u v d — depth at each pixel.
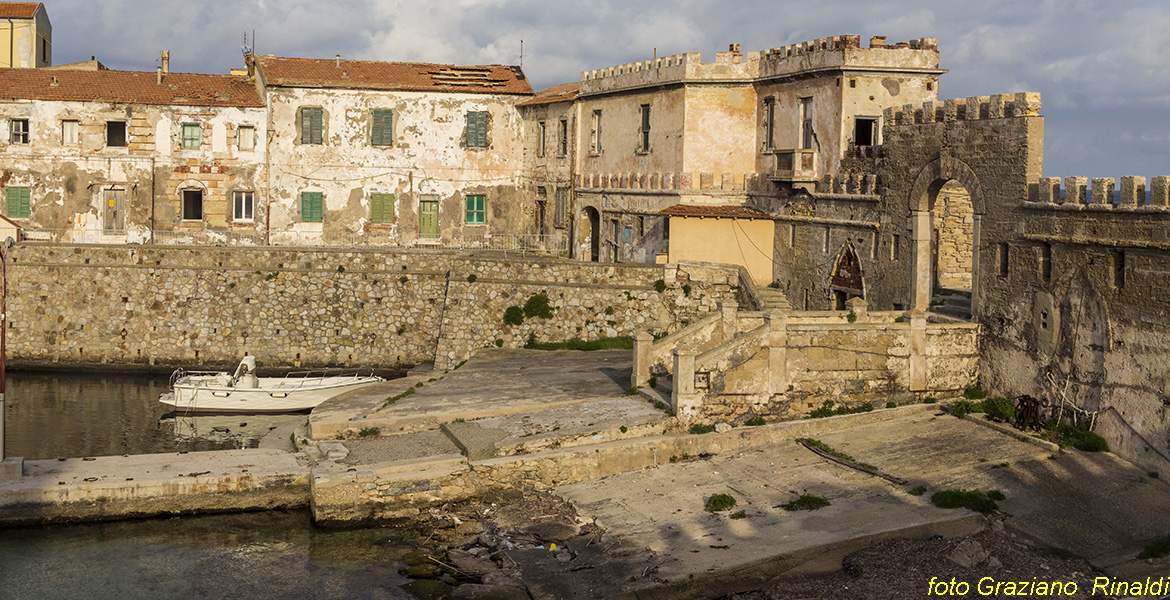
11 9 64.00
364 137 57.09
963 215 39.12
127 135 53.97
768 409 31.03
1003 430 28.80
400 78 58.03
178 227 54.88
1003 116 30.61
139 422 38.47
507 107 59.59
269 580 24.34
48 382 45.31
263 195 55.66
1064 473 25.97
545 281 45.00
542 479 28.72
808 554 23.22
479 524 27.12
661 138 47.88
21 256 47.69
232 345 47.75
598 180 52.28
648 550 24.16
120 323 47.78
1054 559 22.84
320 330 47.91
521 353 42.78
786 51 43.69
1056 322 28.67
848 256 38.88
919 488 25.92
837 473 27.56
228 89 56.25
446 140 58.56
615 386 34.91
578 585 23.00
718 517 25.64
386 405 33.19
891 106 40.25
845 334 31.34
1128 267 26.16
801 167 41.34
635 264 44.19
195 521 27.91
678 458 29.73
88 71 55.78
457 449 29.41
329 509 27.41
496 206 60.00
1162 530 23.34
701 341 34.38
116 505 27.69
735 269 42.84
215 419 39.00
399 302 47.88
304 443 31.09
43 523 27.33
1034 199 29.45
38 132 53.22
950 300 35.72
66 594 23.55
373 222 57.66
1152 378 25.44
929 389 31.97
